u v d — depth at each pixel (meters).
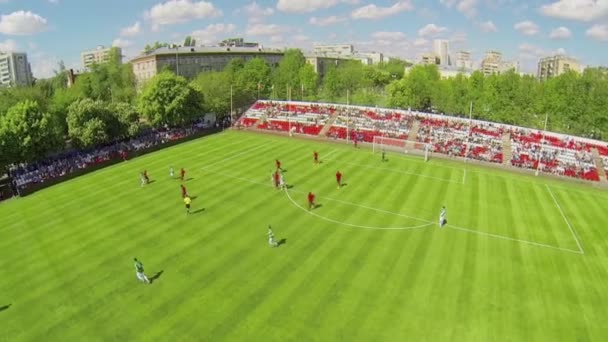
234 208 46.62
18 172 64.94
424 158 69.81
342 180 56.53
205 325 26.97
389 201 48.69
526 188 55.19
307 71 139.12
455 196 50.91
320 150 74.25
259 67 146.25
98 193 53.50
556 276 32.88
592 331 26.41
